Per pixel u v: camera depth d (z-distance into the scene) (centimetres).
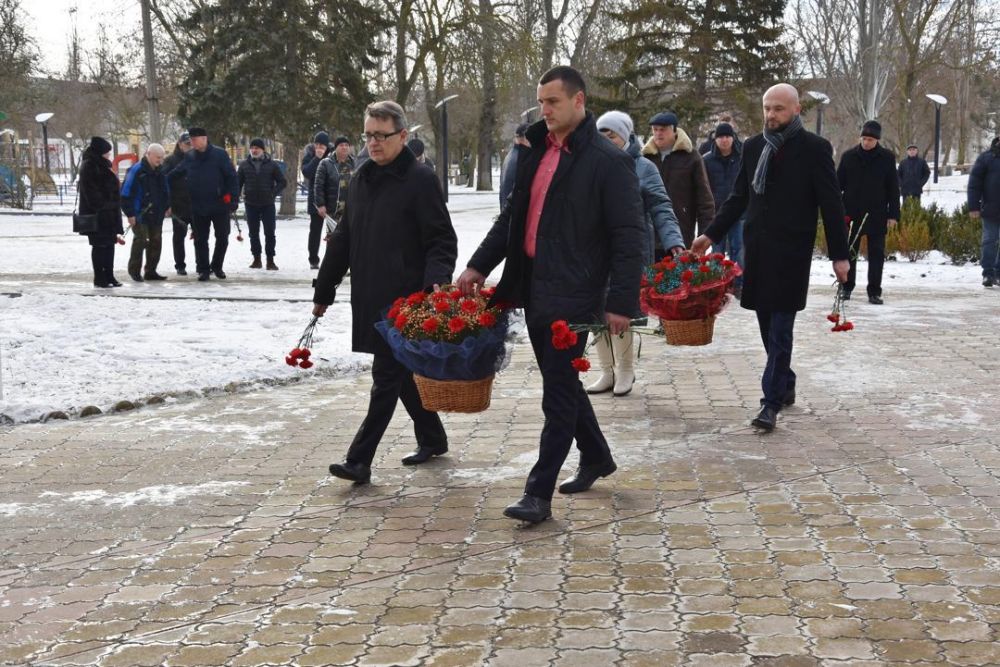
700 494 532
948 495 523
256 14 3130
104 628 391
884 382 785
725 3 3838
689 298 635
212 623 393
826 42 4469
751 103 3869
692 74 3941
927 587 411
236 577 438
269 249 1653
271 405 750
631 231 478
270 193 1642
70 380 796
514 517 482
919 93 5078
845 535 470
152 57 2916
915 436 634
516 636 375
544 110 480
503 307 510
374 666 355
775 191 646
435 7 3806
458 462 604
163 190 1478
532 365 877
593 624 383
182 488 560
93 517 516
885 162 1188
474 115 6003
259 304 1218
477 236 2327
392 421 707
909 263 1755
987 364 847
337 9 3200
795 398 736
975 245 1727
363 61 3291
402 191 549
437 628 383
